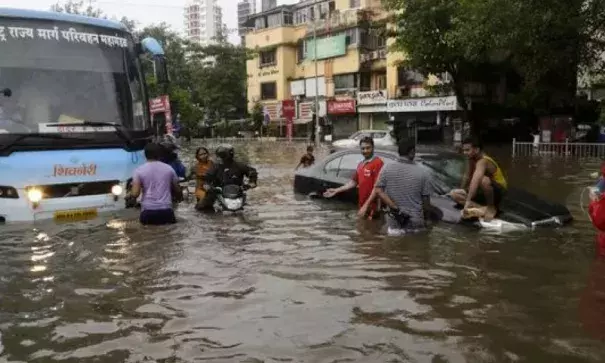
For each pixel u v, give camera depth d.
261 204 9.09
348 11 38.59
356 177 8.49
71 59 7.62
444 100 31.17
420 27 21.34
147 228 7.02
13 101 7.10
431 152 8.83
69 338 3.70
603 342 3.54
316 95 36.50
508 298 4.40
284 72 44.06
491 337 3.64
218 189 8.42
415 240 6.32
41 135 7.03
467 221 6.95
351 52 38.66
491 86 31.72
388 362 3.29
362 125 38.34
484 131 30.64
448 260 5.50
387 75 35.91
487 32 15.39
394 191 6.75
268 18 45.84
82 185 7.33
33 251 5.89
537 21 13.87
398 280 4.88
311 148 13.45
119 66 8.01
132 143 7.78
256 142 39.12
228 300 4.40
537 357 3.34
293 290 4.63
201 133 49.25
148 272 5.17
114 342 3.63
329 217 7.82
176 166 10.50
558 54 15.55
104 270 5.24
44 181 7.01
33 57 7.37
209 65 49.06
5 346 3.58
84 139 7.34
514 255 5.66
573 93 27.58
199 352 3.46
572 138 24.19
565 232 6.66
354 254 5.78
